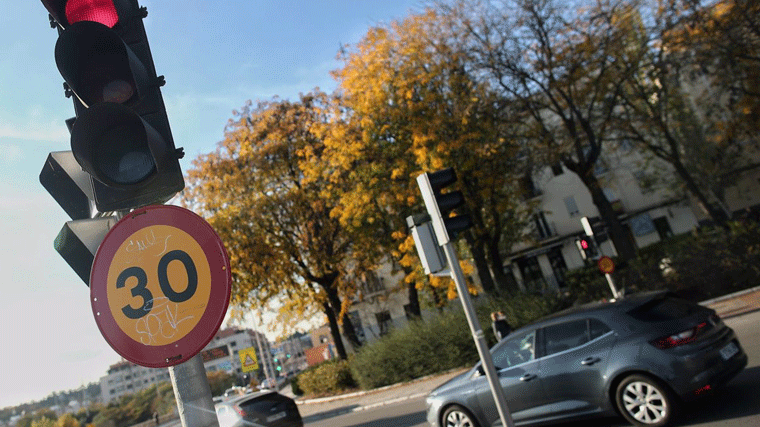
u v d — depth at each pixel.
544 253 47.88
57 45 2.73
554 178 47.66
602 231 15.87
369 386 23.94
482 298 22.36
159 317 2.46
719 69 25.52
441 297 27.69
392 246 24.36
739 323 14.22
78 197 3.03
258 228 26.61
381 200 22.53
